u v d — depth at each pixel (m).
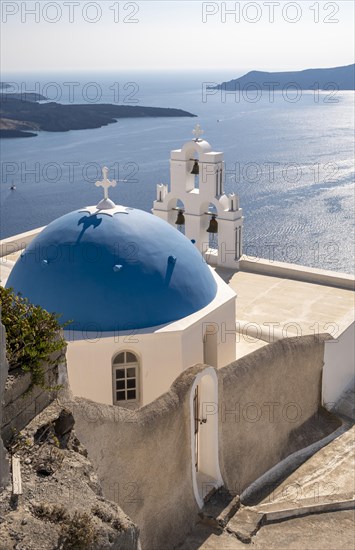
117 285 17.47
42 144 135.00
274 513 15.89
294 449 19.05
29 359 11.15
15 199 97.81
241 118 180.38
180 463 15.17
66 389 12.31
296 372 18.92
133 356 17.55
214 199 26.69
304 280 26.25
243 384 16.77
